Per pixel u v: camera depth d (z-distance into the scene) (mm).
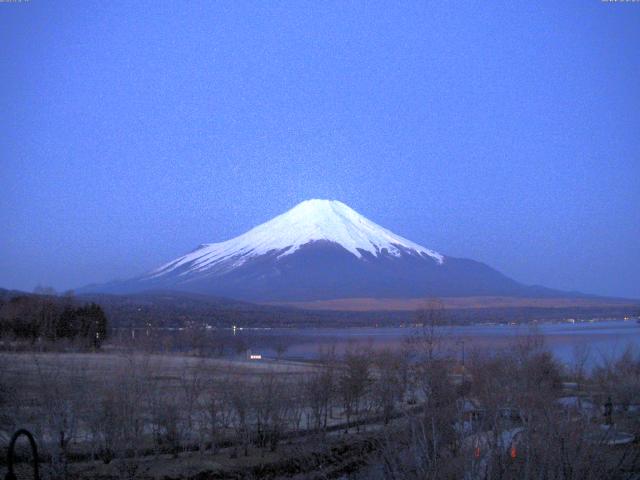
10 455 9398
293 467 21578
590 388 31250
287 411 27484
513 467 11234
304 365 45156
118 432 20656
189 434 24047
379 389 28188
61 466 19047
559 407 17641
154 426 23406
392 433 14133
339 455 21250
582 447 11531
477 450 11625
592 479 11266
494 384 19469
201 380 29312
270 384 25672
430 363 25516
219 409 25109
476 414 15070
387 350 44312
